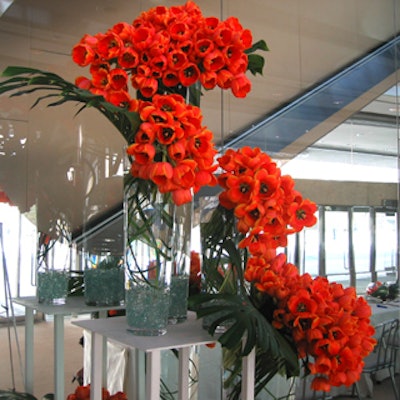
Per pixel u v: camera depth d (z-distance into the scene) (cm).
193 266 128
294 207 105
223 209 108
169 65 95
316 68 256
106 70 96
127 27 95
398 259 252
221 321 97
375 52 267
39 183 157
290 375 107
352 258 242
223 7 239
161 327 103
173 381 182
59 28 215
